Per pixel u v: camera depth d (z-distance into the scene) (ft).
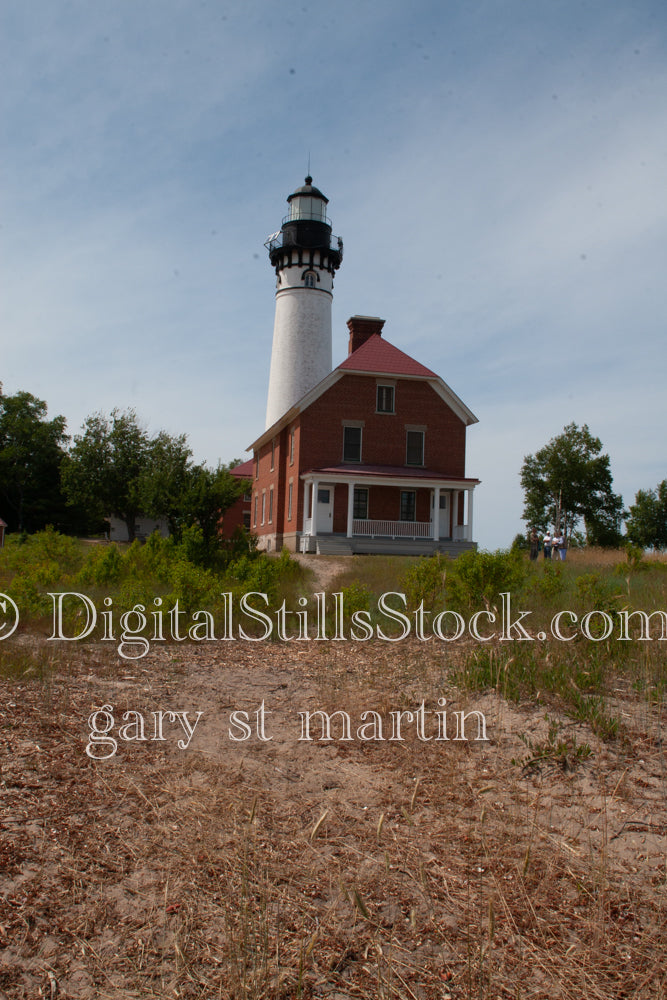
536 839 14.14
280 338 142.10
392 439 117.39
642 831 14.39
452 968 10.53
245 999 9.59
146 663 28.55
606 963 10.65
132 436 188.65
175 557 59.06
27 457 204.03
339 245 143.95
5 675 24.14
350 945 10.99
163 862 12.91
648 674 24.45
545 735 19.35
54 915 11.31
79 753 17.70
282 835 14.11
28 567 53.21
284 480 126.21
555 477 191.01
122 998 9.68
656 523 223.10
